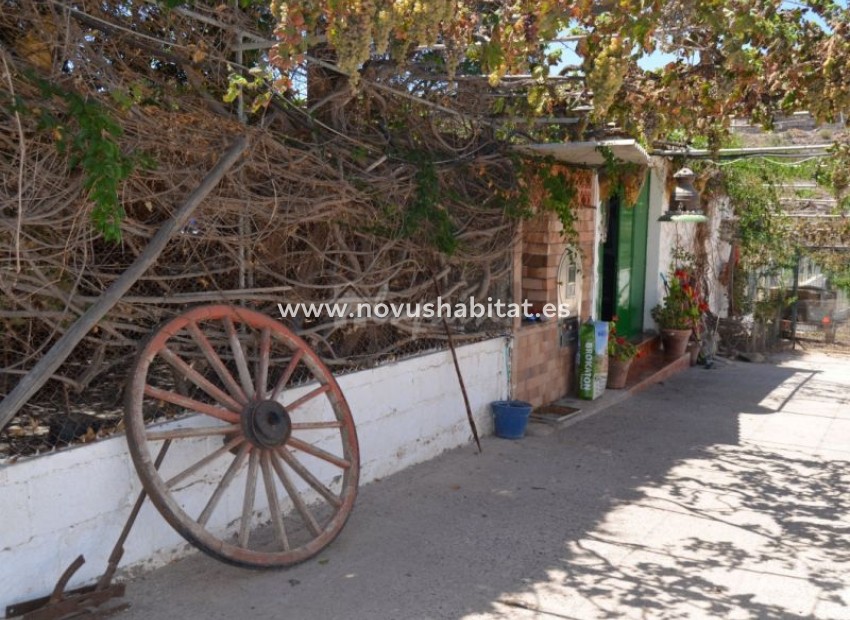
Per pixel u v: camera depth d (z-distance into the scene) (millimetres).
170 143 4051
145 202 3990
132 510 3932
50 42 3715
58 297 3758
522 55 4176
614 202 10422
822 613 4027
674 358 11203
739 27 4219
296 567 4344
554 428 7570
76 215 3680
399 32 3541
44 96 3439
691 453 7020
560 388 8734
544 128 7348
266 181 4699
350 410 5398
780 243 13680
